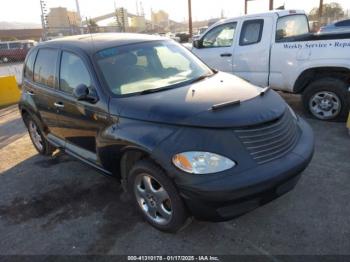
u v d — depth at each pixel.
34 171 4.71
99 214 3.49
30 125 5.25
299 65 5.70
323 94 5.59
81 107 3.58
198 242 2.93
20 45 26.97
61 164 4.87
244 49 6.48
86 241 3.09
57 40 4.37
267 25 6.16
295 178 2.88
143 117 2.93
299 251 2.73
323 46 5.38
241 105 2.91
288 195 3.49
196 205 2.60
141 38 4.12
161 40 4.23
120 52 3.72
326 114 5.63
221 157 2.55
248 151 2.63
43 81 4.37
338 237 2.84
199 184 2.52
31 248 3.08
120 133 3.03
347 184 3.63
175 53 4.14
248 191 2.52
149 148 2.74
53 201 3.84
